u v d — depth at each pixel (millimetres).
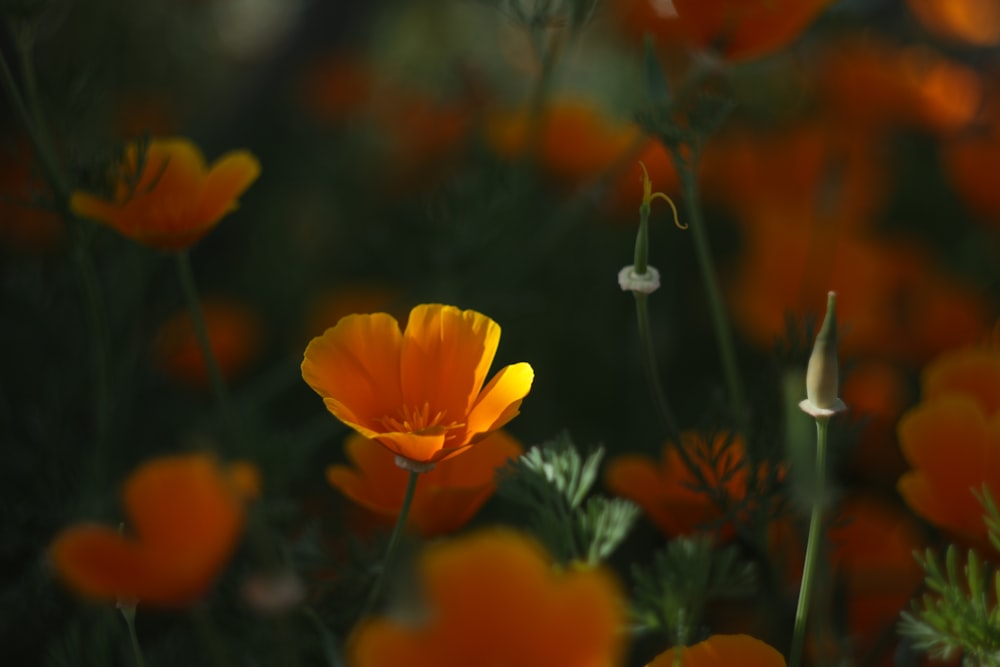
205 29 2348
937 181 1643
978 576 678
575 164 1310
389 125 2047
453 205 1154
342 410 679
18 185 1286
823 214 1111
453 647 628
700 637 698
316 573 723
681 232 1552
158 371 1102
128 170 754
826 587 729
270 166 1995
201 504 634
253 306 1635
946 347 1093
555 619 624
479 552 626
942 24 1656
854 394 902
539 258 1114
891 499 892
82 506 837
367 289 1594
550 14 931
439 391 699
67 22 1504
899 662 717
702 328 1368
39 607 808
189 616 766
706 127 755
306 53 2131
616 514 693
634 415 1171
